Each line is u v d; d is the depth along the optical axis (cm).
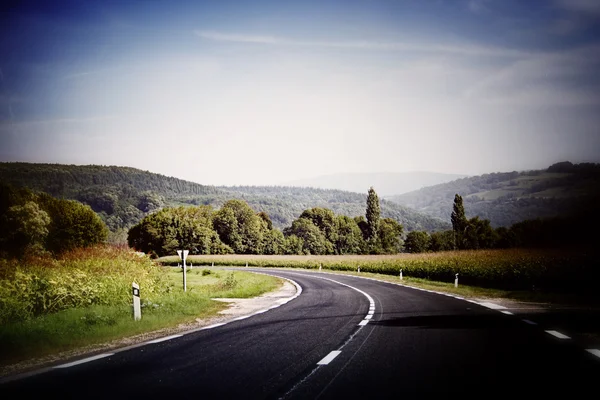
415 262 3941
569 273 2114
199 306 1709
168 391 601
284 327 1191
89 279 1792
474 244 11775
